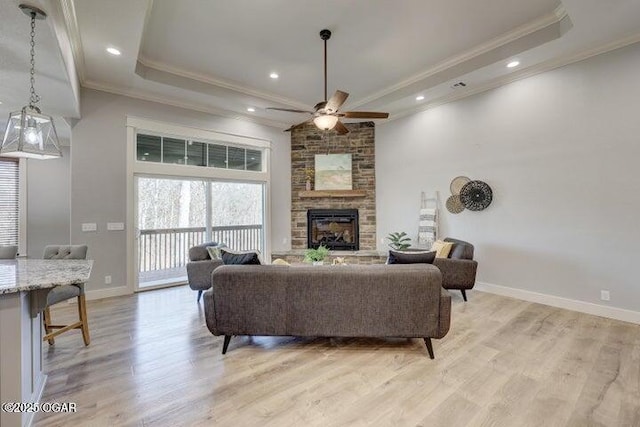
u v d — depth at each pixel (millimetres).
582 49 3381
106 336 2908
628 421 1708
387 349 2633
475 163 4500
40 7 1955
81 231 3994
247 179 5645
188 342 2785
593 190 3404
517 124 4023
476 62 3859
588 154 3430
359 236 6066
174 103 4742
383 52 3826
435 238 4941
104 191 4160
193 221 5184
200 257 4039
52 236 5234
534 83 3850
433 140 5074
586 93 3432
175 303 3936
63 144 5316
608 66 3279
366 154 6078
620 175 3221
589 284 3447
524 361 2391
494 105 4262
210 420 1742
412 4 2904
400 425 1693
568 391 1994
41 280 1709
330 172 6020
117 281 4262
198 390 2033
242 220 5727
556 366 2307
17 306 1611
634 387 2027
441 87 4402
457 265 3830
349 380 2146
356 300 2457
